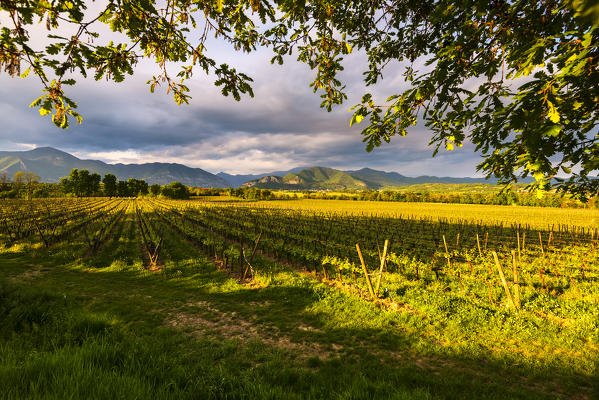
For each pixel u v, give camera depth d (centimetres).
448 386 520
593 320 738
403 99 275
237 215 4234
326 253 1702
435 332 750
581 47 178
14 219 3114
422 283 1152
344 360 621
